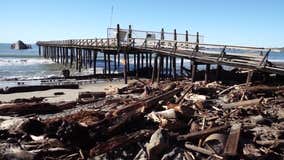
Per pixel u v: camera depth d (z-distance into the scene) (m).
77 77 34.00
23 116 16.09
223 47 21.48
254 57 20.58
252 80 21.56
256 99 16.36
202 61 22.67
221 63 21.00
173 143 11.23
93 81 31.61
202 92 19.53
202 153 10.56
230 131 11.64
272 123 13.45
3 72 43.22
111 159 10.72
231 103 16.59
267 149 10.85
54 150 10.84
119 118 13.23
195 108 15.78
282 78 20.52
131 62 62.06
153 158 10.53
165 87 22.09
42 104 17.09
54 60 66.25
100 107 17.36
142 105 14.88
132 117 13.13
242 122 13.49
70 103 18.36
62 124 11.84
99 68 50.50
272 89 18.28
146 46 31.06
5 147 10.93
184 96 17.86
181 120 13.51
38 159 10.39
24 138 11.84
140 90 23.08
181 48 29.20
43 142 11.32
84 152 11.05
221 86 20.86
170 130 12.48
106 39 35.59
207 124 12.94
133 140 11.34
